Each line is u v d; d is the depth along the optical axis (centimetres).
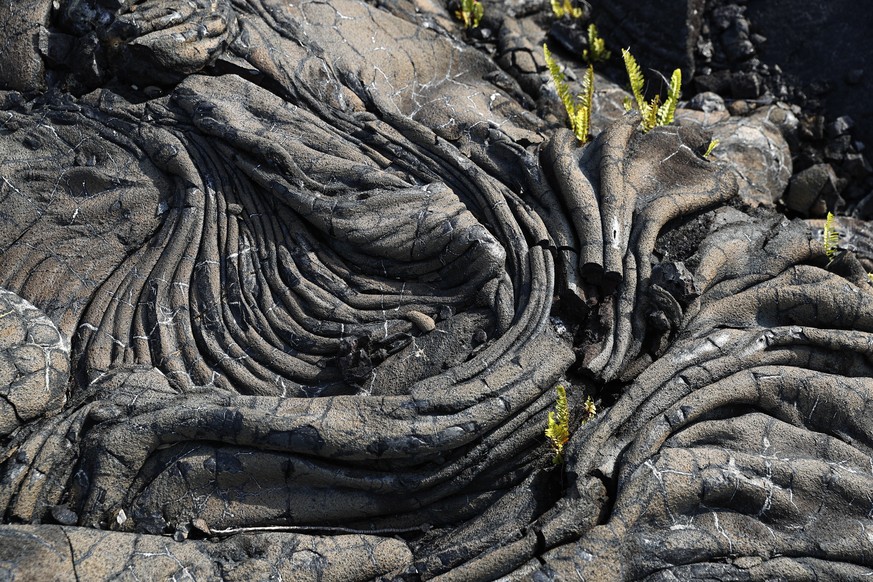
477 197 648
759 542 520
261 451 537
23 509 519
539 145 711
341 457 532
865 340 584
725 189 673
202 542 518
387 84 729
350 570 516
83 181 657
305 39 713
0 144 674
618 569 495
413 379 576
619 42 853
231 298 610
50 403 560
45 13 692
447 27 825
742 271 632
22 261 628
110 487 527
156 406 552
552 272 610
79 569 484
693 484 518
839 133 803
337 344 586
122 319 605
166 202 652
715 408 557
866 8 817
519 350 567
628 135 689
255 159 645
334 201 620
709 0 856
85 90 695
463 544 518
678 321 597
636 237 635
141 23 660
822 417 565
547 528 505
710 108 816
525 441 548
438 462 541
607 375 575
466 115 722
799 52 834
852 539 518
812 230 684
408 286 614
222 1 705
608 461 531
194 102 664
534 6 864
